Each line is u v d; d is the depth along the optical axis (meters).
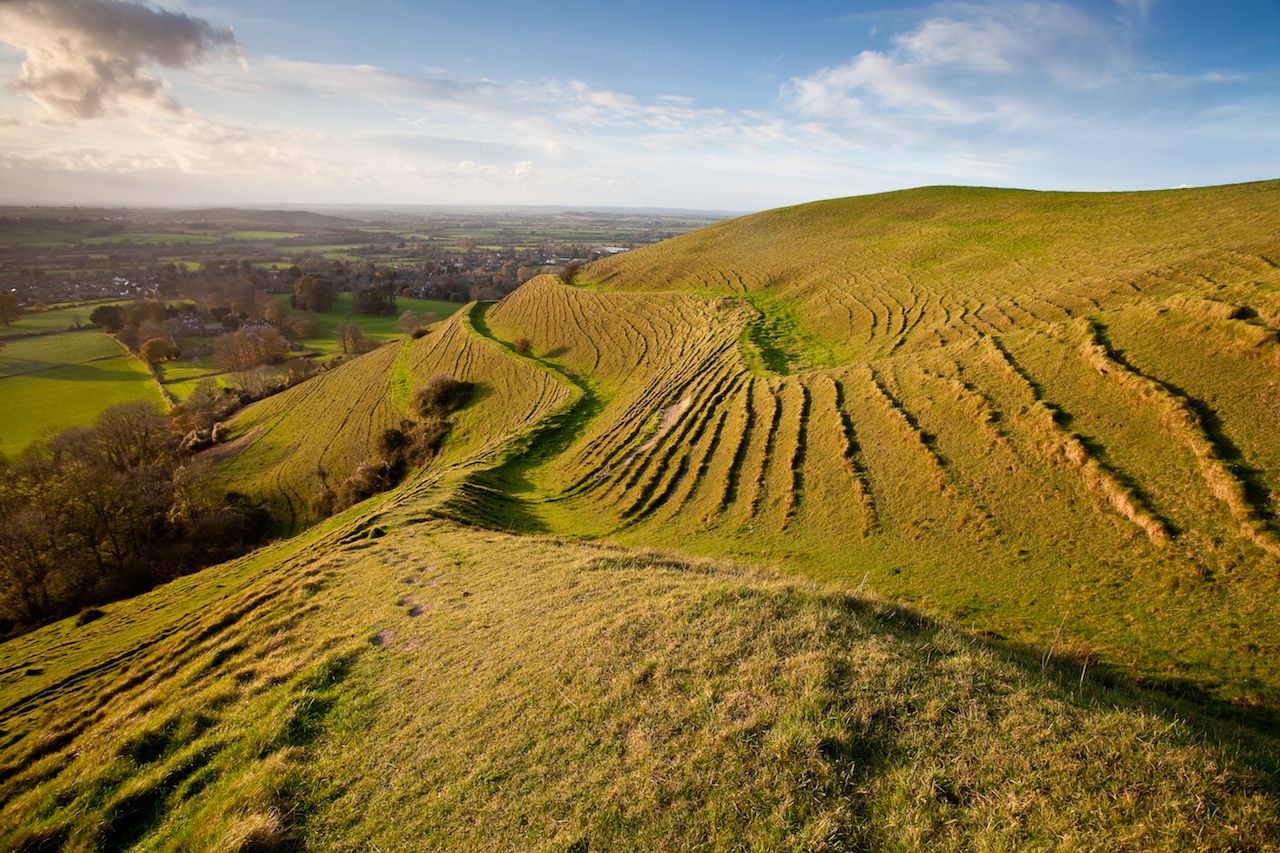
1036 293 48.22
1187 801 7.82
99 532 61.12
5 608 54.28
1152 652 15.69
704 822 9.04
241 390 119.69
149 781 14.21
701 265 110.94
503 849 9.65
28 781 17.30
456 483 45.22
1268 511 18.20
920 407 33.81
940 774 9.00
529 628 17.28
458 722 13.44
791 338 64.44
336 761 13.32
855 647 12.41
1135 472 22.17
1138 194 81.69
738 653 12.93
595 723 11.90
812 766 9.48
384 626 20.77
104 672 27.84
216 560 61.88
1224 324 24.41
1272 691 13.64
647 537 33.47
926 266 73.69
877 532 26.47
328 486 74.44
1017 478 25.48
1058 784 8.45
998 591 20.34
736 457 38.88
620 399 66.44
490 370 89.75
